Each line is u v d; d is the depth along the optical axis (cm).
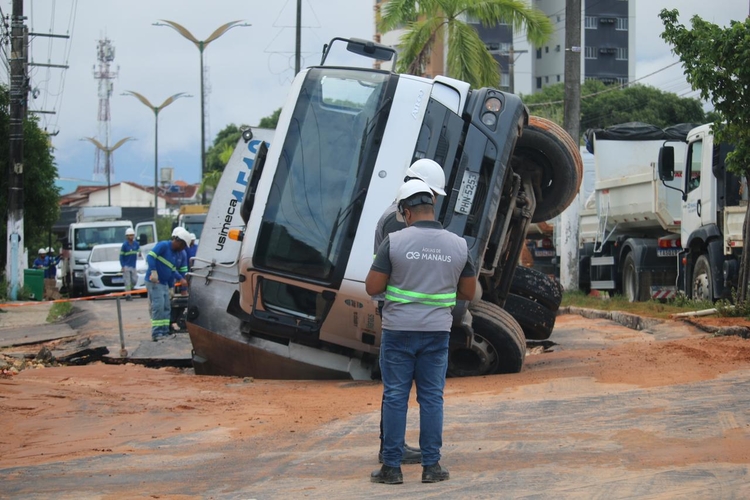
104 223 5588
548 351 1953
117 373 1656
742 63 1847
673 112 7469
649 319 2186
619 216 3053
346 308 1445
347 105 1475
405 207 823
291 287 1495
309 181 1458
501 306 1764
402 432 802
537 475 802
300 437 1024
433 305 800
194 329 1630
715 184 2391
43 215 4881
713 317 1998
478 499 734
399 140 1440
